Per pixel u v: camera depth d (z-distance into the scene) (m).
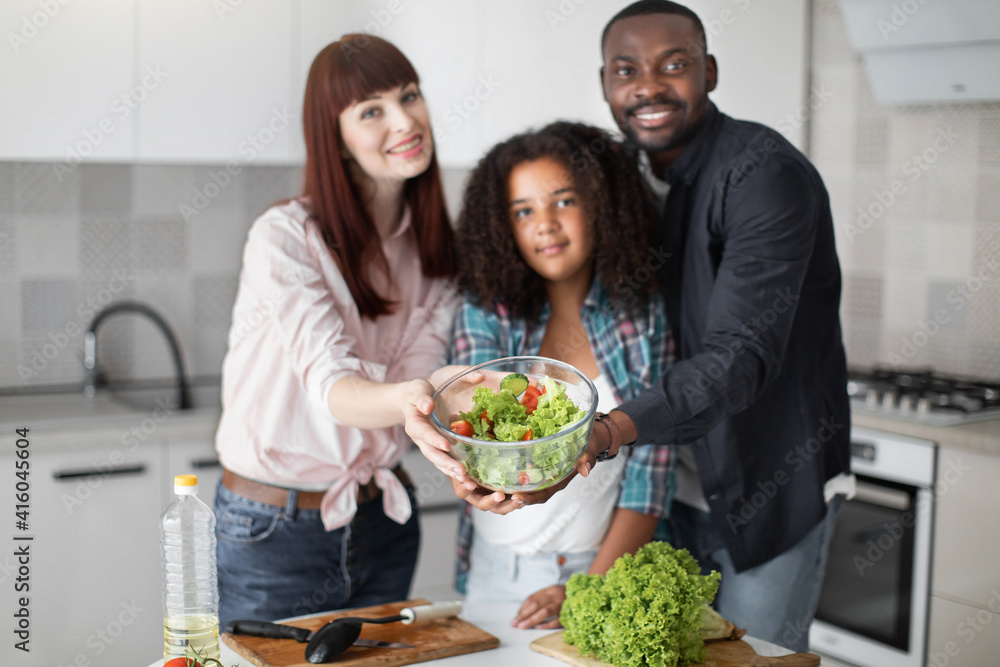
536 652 1.23
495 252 1.60
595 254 1.63
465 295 1.68
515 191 1.56
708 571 1.74
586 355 1.66
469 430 1.11
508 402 1.13
